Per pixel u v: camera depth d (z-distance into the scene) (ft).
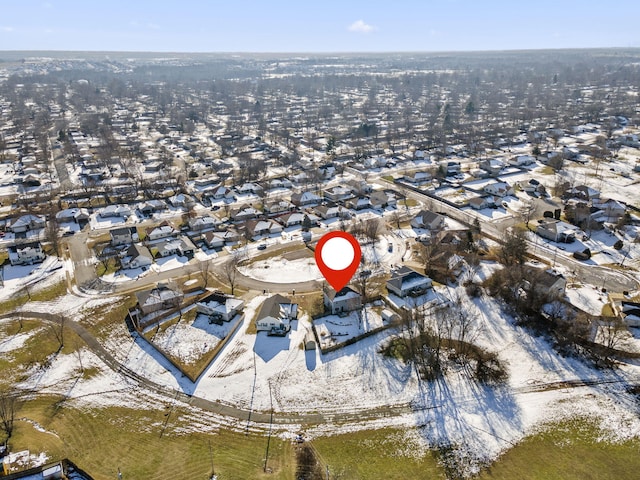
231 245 380.37
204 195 500.74
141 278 328.08
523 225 411.54
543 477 177.88
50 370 239.50
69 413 211.41
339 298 281.54
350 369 238.07
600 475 177.78
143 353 251.60
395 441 196.03
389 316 269.64
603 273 322.14
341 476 178.40
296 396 221.25
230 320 276.62
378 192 483.51
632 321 258.78
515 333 262.26
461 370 236.22
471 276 318.86
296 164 622.54
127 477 176.86
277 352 250.57
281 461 185.57
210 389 225.76
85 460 184.85
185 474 178.29
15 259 347.36
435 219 402.52
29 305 295.48
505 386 225.35
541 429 200.64
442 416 209.15
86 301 299.38
